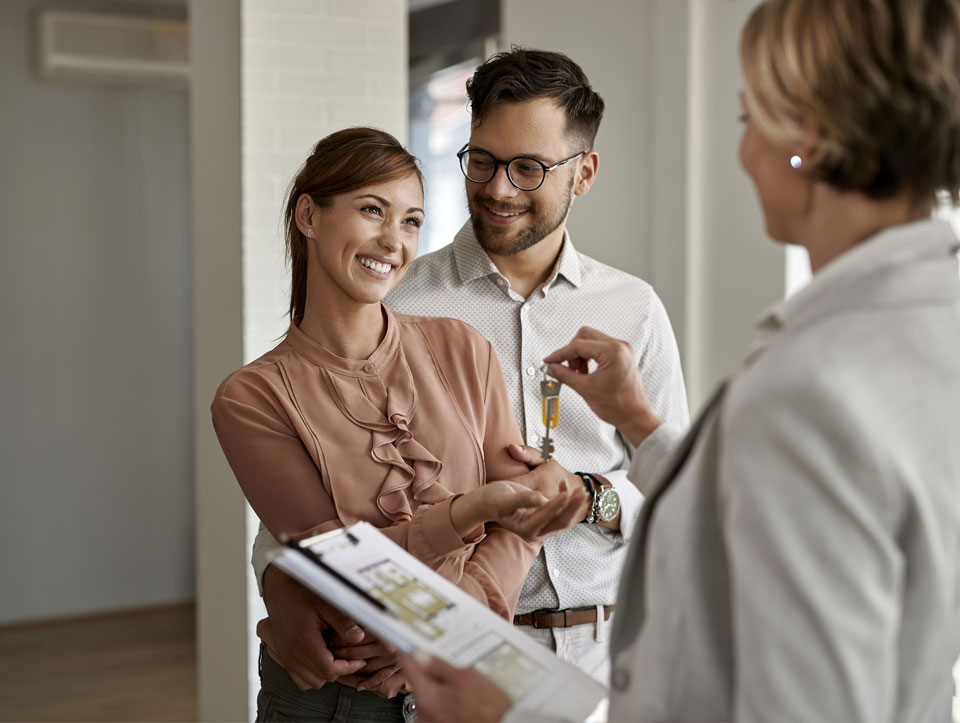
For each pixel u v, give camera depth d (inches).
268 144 122.3
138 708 162.1
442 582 47.3
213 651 129.9
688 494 37.2
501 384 66.1
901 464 31.9
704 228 129.9
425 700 40.4
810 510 31.5
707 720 37.1
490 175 67.1
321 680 56.4
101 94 199.2
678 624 37.4
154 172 204.4
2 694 166.9
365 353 61.2
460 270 72.9
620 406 54.0
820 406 32.0
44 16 189.2
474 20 160.6
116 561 206.5
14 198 194.2
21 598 199.8
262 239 121.8
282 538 44.6
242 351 121.5
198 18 128.0
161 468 209.0
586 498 53.7
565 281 73.5
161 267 206.2
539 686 42.8
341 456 58.2
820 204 37.1
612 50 137.5
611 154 138.5
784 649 31.5
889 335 33.8
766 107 36.6
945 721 39.5
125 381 204.8
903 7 34.0
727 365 127.3
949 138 34.8
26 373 197.3
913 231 35.5
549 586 69.8
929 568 33.0
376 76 128.3
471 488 61.6
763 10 36.9
